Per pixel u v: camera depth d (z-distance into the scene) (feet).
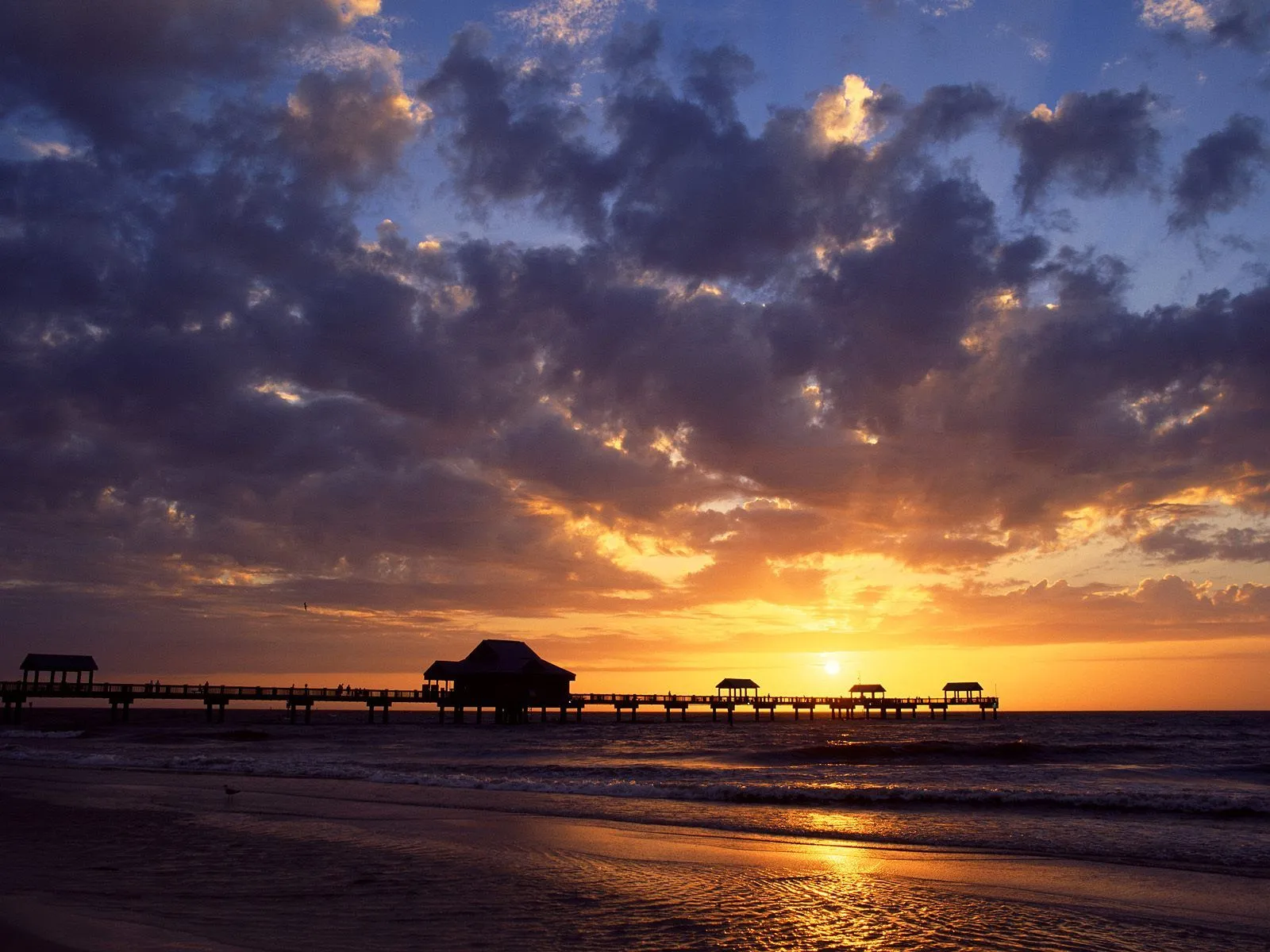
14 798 86.38
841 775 115.85
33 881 46.11
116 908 39.22
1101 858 56.44
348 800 84.94
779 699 402.11
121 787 97.35
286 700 310.86
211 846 58.29
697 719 482.28
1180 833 66.08
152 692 291.17
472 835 63.41
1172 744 200.85
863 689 438.81
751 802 84.53
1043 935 38.40
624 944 36.04
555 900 43.21
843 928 39.06
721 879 48.88
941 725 392.06
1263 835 65.51
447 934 36.63
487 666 312.29
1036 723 440.04
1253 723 436.76
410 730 279.28
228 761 127.03
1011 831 67.21
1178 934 38.86
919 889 46.91
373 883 46.68
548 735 255.91
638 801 83.61
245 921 37.73
